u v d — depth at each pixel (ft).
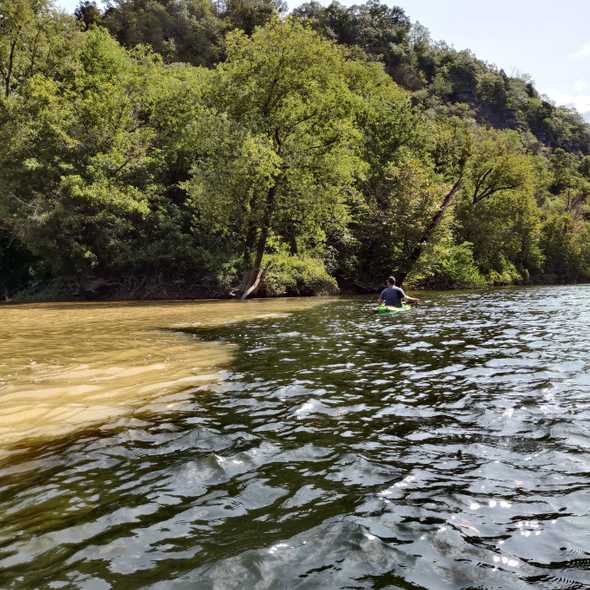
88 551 7.43
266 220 75.31
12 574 6.82
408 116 116.47
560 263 184.65
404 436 12.64
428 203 96.02
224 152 68.59
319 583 6.65
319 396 16.51
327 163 73.97
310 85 74.64
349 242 94.94
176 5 303.89
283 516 8.55
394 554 7.38
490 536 7.91
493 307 52.24
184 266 83.87
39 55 95.86
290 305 57.72
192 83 95.14
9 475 10.45
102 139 82.48
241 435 12.81
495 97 445.78
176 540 7.76
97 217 76.54
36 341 29.07
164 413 14.83
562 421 13.64
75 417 14.48
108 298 83.82
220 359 23.08
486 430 13.03
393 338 29.32
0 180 76.59
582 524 8.26
